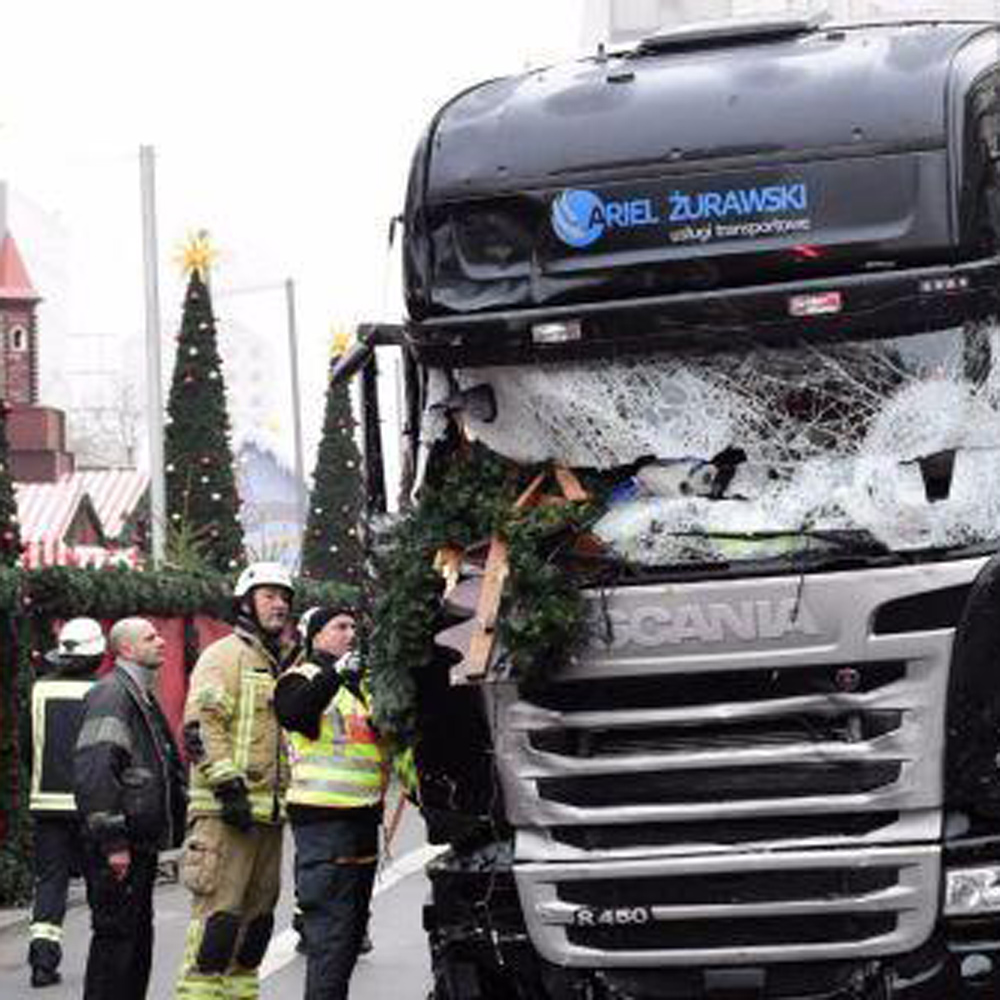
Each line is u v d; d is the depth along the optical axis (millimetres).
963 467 8820
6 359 54719
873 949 8719
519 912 9133
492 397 9344
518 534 8961
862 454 8914
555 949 9000
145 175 31312
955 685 8625
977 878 8648
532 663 8859
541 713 8977
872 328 8922
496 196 9398
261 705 10930
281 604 11062
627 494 9148
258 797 10844
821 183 9047
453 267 9422
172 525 34656
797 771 8773
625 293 9211
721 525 8906
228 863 10742
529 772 8992
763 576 8797
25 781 17406
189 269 36438
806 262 9023
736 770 8836
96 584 20234
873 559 8734
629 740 8945
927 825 8672
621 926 8938
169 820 10914
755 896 8836
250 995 10922
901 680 8680
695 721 8844
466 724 9156
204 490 35781
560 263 9289
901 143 9008
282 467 62719
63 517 45781
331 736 10531
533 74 9938
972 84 9086
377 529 9859
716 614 8789
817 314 8930
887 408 8922
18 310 54844
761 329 8992
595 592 8906
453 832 9211
